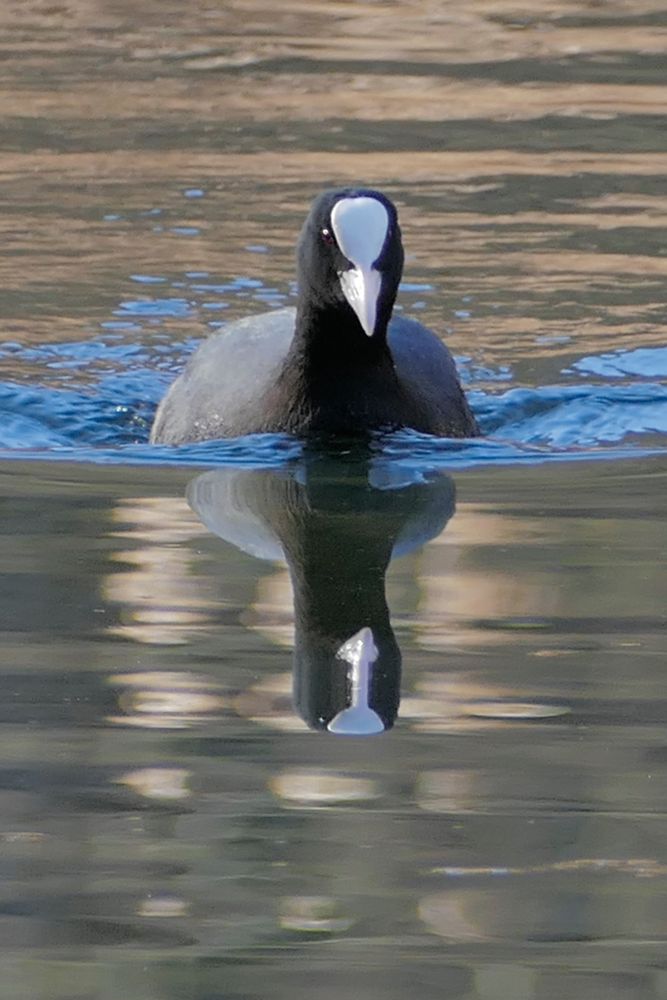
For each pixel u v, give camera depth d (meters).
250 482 11.66
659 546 10.34
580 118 22.06
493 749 7.98
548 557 10.20
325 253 11.96
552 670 8.75
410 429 12.54
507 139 21.38
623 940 6.51
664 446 12.95
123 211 19.12
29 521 10.80
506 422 13.85
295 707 8.39
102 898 6.80
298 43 25.30
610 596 9.63
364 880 6.91
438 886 6.88
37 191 19.67
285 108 22.45
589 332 16.09
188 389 13.16
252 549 10.37
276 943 6.50
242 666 8.80
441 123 21.91
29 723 8.20
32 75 23.75
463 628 9.28
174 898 6.78
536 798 7.54
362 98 22.91
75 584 9.80
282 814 7.41
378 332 12.26
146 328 16.11
